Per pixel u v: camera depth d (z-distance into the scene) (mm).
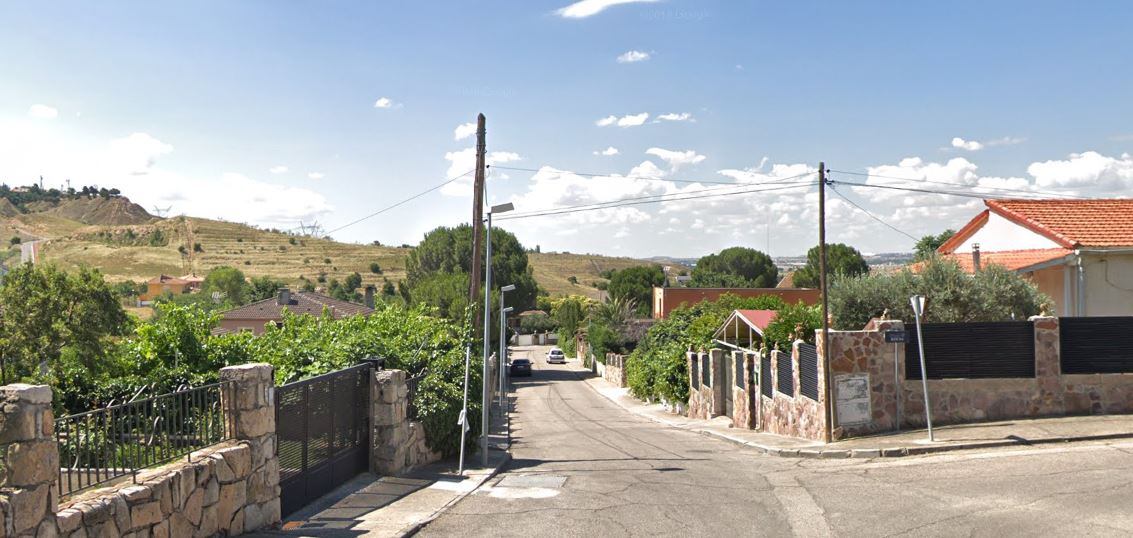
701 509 11023
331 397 12906
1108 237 22578
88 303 26406
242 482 9555
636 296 93188
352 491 12891
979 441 14711
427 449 16406
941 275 21469
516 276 63750
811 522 9883
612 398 48344
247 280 123812
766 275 98500
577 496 12422
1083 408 16484
